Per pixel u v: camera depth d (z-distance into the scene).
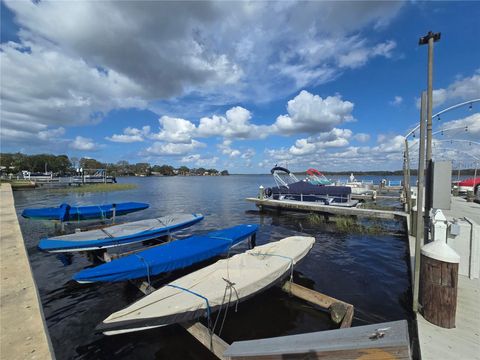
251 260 5.91
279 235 11.74
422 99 4.29
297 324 4.91
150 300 4.38
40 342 3.36
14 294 4.65
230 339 4.54
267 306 5.45
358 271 7.44
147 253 6.46
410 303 5.65
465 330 3.47
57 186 44.72
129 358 4.20
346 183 28.25
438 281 3.56
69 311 5.55
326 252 9.15
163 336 4.63
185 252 6.64
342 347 2.27
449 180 4.09
